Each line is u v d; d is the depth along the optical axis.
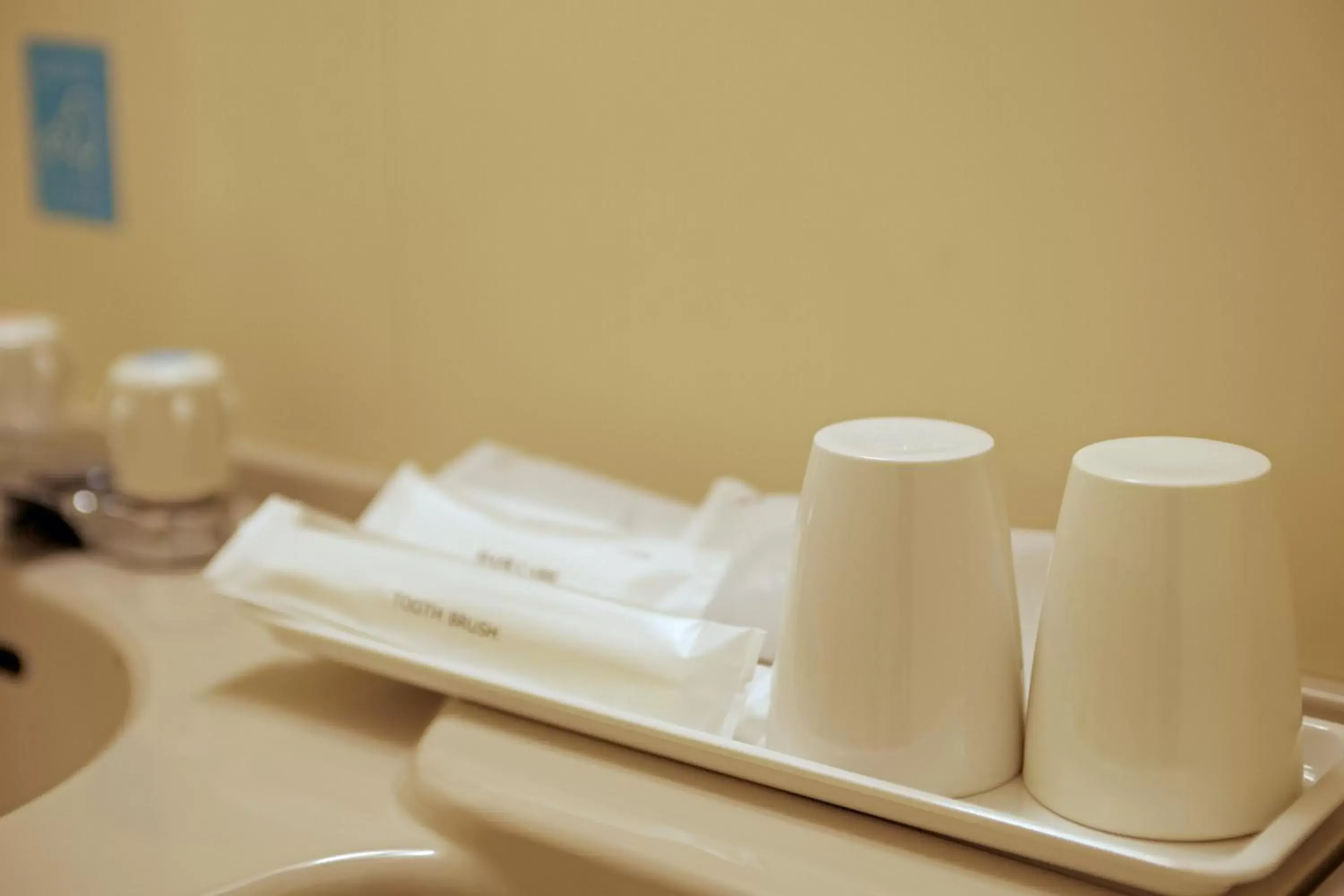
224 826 0.46
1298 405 0.49
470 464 0.63
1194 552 0.38
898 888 0.39
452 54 0.67
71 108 0.84
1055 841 0.38
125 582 0.68
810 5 0.57
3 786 0.71
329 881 0.44
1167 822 0.39
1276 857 0.37
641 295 0.64
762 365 0.61
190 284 0.81
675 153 0.62
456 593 0.51
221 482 0.72
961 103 0.54
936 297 0.56
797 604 0.43
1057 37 0.52
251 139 0.76
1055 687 0.41
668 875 0.41
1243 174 0.49
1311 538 0.50
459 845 0.44
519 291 0.68
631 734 0.45
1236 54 0.48
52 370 0.78
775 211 0.59
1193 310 0.51
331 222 0.74
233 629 0.62
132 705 0.56
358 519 0.74
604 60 0.63
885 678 0.42
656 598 0.53
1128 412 0.52
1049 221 0.53
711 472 0.63
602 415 0.66
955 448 0.42
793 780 0.42
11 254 0.90
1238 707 0.39
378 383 0.74
